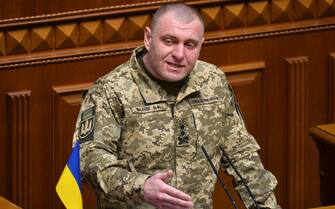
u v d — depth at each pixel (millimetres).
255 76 12211
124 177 7438
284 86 12398
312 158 12656
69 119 11281
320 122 12641
